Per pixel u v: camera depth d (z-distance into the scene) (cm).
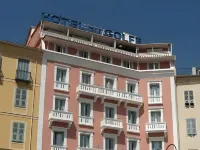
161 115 5509
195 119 5462
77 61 5388
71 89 5216
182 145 5372
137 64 5856
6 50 4978
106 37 5803
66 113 5000
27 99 4903
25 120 4809
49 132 4878
